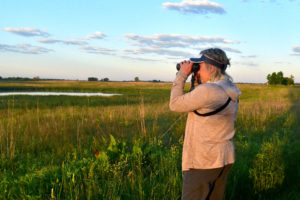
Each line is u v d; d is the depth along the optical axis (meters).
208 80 1.98
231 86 1.94
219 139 1.89
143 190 2.96
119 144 4.44
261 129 7.61
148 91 53.72
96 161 3.89
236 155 4.62
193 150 1.95
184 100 1.88
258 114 9.77
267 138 6.36
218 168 1.90
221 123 1.89
